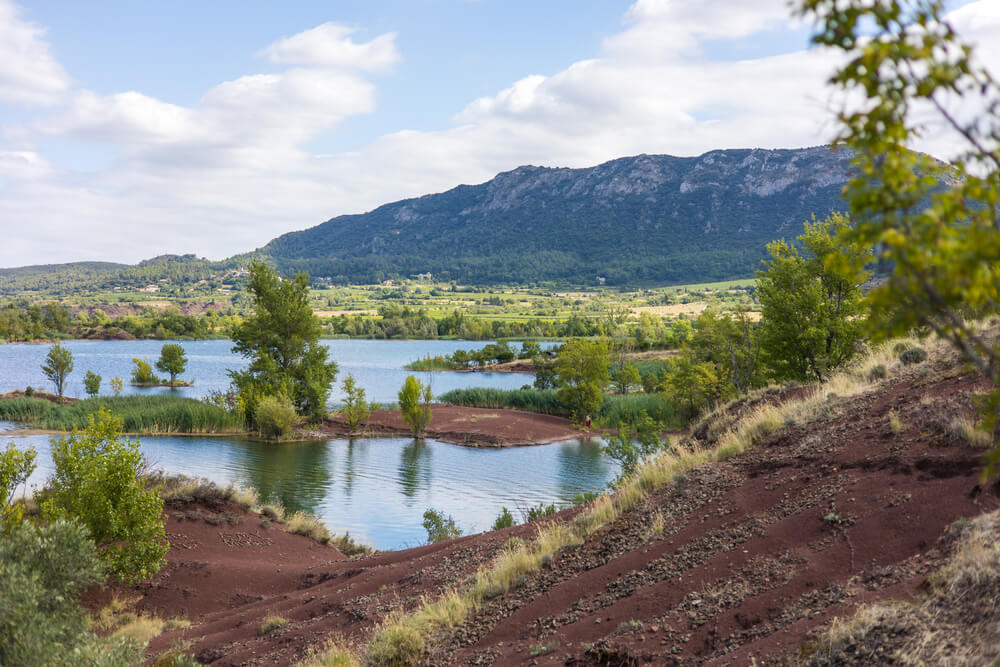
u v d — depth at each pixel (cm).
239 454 4625
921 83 210
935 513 724
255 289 6275
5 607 856
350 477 3947
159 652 1331
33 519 1689
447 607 1055
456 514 3122
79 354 15338
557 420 6525
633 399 6650
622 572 945
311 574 1823
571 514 1461
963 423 846
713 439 1490
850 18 220
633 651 720
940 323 224
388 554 1839
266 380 6122
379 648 957
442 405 7331
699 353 4903
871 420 1080
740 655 629
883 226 221
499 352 13288
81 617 1065
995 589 522
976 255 199
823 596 674
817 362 2617
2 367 11900
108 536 1686
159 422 5509
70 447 1711
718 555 866
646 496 1216
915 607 565
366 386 9550
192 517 2217
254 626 1384
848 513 812
